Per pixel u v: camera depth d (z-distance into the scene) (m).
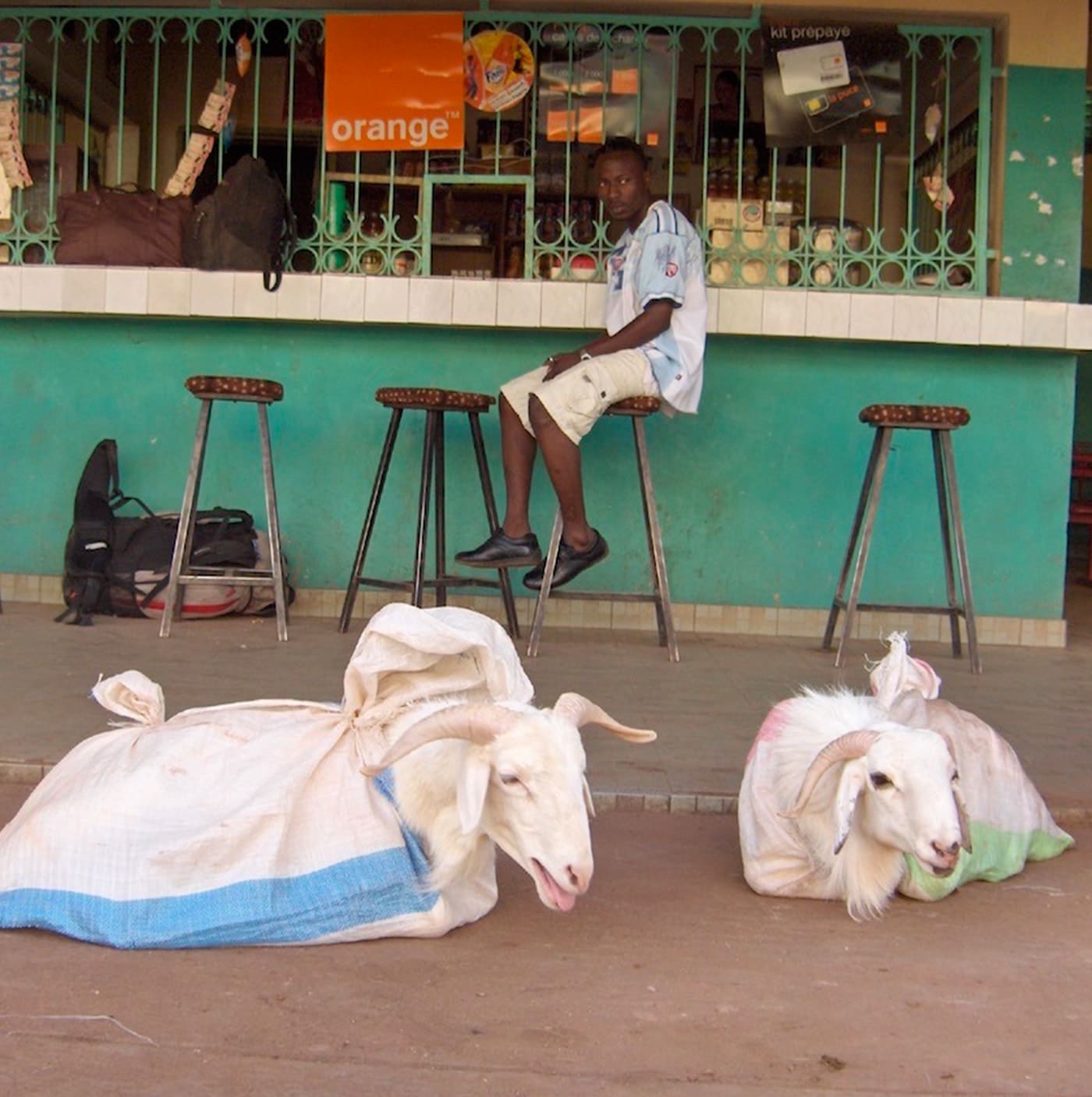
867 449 7.69
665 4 7.50
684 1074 2.68
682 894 3.76
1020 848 3.96
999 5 7.50
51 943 3.23
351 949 3.28
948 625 7.71
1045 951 3.39
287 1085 2.59
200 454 6.86
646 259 6.82
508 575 7.30
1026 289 7.65
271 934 3.23
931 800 3.21
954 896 3.80
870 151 8.34
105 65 8.67
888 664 4.08
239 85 8.59
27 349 7.77
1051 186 7.62
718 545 7.71
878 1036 2.88
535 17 7.57
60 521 7.80
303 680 5.87
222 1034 2.80
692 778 4.71
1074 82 7.58
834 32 7.52
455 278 7.47
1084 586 10.86
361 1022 2.88
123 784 3.36
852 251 7.55
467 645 3.47
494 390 7.66
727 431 7.68
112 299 7.50
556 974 3.17
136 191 7.61
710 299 7.39
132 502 7.75
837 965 3.26
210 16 7.67
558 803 2.94
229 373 7.72
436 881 3.30
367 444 7.71
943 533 7.15
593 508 7.70
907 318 7.43
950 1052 2.81
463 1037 2.82
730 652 7.08
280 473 7.74
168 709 5.23
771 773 3.73
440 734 3.05
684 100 8.26
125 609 7.29
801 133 7.53
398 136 7.61
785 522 7.71
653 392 6.74
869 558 7.72
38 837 3.33
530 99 7.79
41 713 5.19
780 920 3.56
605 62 7.63
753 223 7.64
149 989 3.01
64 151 7.85
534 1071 2.68
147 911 3.23
